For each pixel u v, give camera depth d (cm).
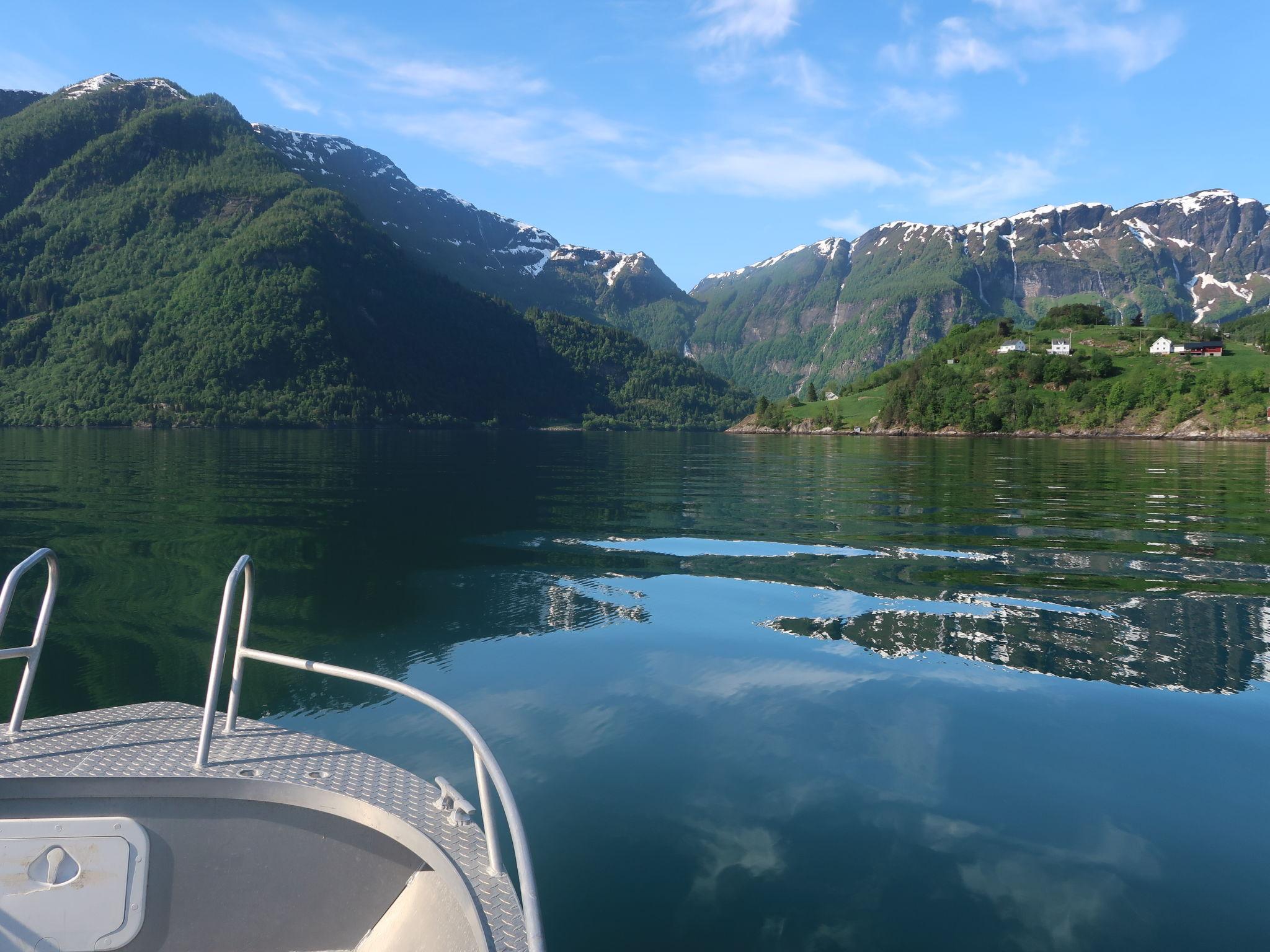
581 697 750
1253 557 1477
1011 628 977
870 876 464
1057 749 634
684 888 447
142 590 1195
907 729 673
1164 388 15038
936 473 4159
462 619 1036
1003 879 459
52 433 11506
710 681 794
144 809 295
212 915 299
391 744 634
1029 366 18062
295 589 1209
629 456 6350
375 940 309
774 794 560
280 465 4331
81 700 738
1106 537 1748
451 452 6669
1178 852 492
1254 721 690
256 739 351
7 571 1339
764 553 1537
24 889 278
